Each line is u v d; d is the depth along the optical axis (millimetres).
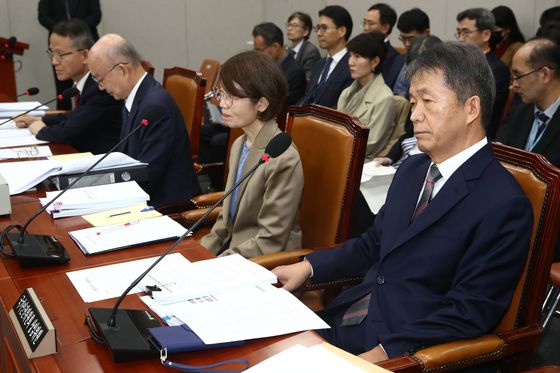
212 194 2531
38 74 7098
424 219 1502
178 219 2379
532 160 1554
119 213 1951
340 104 3867
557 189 1466
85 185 2205
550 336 2604
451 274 1466
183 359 1117
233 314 1246
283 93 2023
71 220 1913
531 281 1493
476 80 1424
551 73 2641
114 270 1519
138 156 2678
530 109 2883
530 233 1401
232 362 1097
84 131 3174
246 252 1971
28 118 3510
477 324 1364
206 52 7938
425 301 1477
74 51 3291
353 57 3660
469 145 1492
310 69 6078
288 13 7938
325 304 2023
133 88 2775
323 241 2125
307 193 2205
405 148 3123
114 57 2699
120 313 1222
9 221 1902
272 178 1959
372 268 1727
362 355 1396
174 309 1263
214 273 1435
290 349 1104
